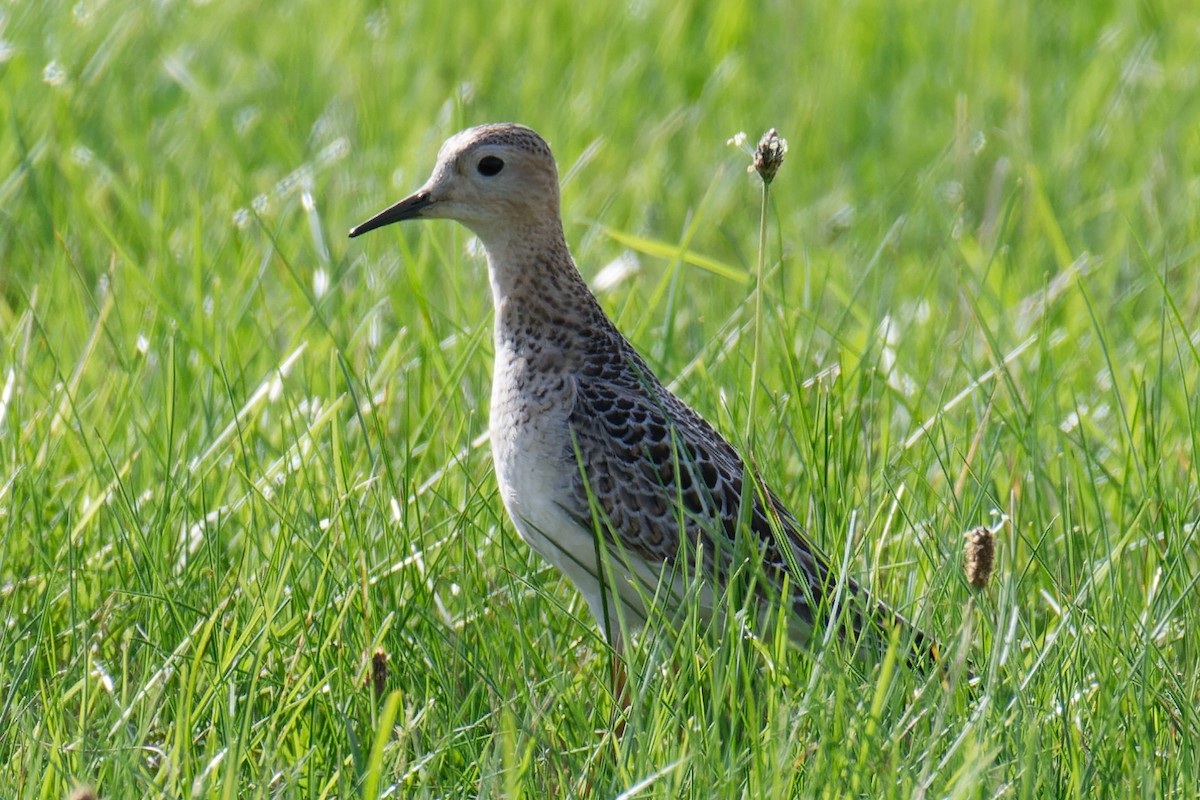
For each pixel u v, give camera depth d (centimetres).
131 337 1234
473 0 2138
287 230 1512
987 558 789
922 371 1255
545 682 895
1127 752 823
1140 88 1984
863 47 2159
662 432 973
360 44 2036
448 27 2100
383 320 1371
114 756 805
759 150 912
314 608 930
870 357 1273
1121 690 849
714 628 896
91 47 1900
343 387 1180
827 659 828
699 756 789
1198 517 1034
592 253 1537
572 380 982
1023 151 1733
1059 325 1398
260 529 1033
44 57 1841
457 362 1216
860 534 1030
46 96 1739
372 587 961
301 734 862
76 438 1108
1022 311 1382
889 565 995
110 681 909
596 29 2127
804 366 1216
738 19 2130
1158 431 1126
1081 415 1126
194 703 878
